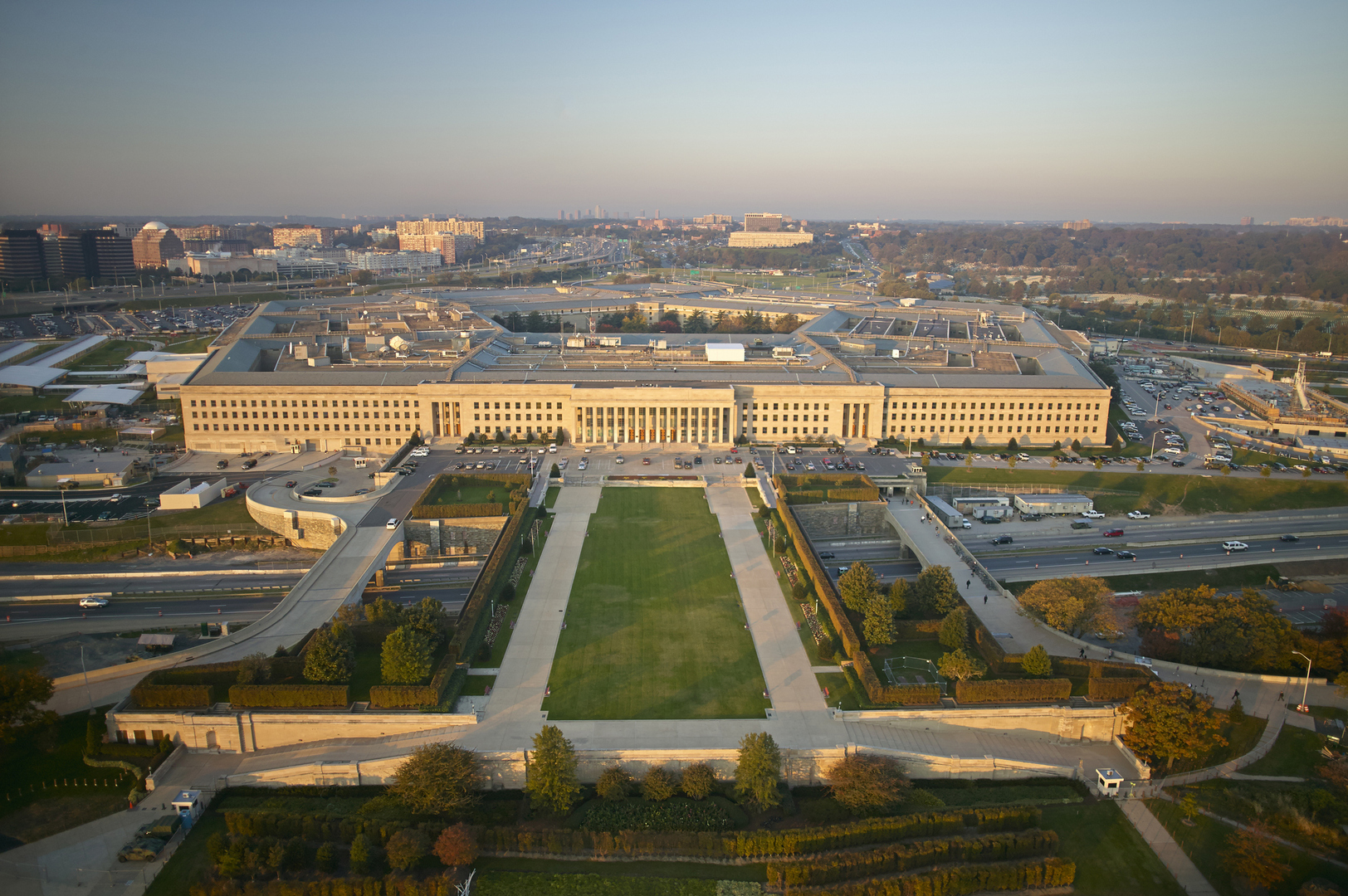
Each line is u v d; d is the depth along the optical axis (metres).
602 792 176.25
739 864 164.25
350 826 168.12
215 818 175.88
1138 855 166.38
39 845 166.62
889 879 158.00
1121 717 198.25
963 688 198.62
